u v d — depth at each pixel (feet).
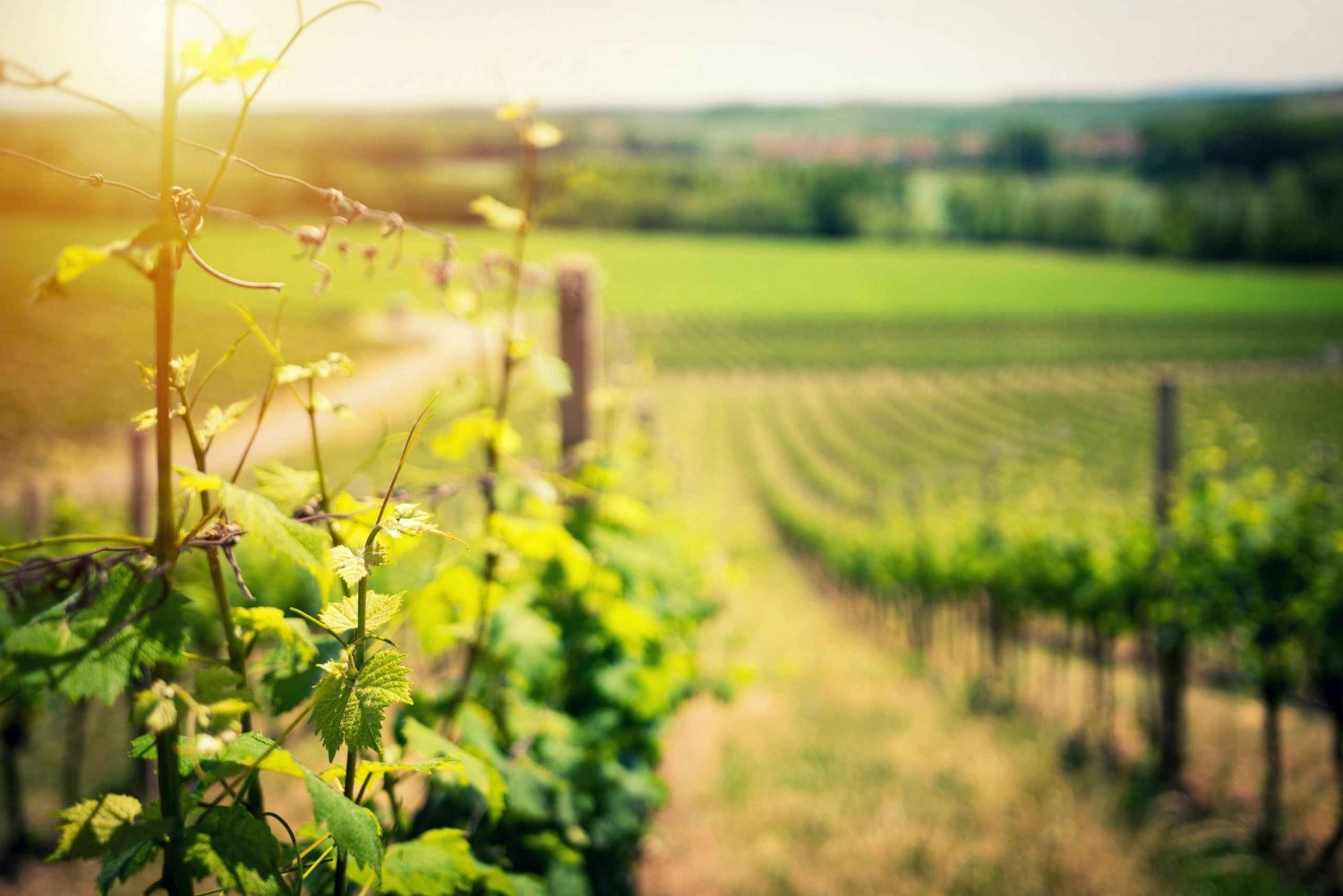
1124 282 359.46
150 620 2.63
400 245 3.49
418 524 3.25
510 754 7.39
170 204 2.64
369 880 4.13
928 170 562.25
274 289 3.11
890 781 17.25
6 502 37.55
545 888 6.04
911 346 244.42
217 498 3.35
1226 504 18.13
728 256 418.92
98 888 2.75
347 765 3.36
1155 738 19.77
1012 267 403.13
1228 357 225.15
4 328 84.79
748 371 215.10
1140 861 14.33
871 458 127.85
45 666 2.43
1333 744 19.39
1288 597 16.38
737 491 106.11
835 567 53.83
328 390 104.12
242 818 2.93
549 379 6.88
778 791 16.58
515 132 6.57
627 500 10.53
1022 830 14.92
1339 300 313.12
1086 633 29.04
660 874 13.32
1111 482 94.68
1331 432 124.67
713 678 14.96
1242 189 442.09
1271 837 15.60
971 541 32.12
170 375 2.79
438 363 131.64
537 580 8.32
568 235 472.44
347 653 3.21
